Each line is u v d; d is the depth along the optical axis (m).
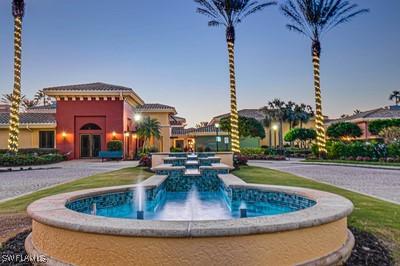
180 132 46.41
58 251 3.52
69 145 29.84
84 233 3.28
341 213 3.83
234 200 8.27
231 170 15.76
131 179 12.68
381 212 6.70
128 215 7.35
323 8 25.61
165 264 3.06
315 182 11.98
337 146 27.20
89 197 6.44
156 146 37.38
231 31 23.00
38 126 29.81
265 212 7.36
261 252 3.16
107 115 29.98
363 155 25.47
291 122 54.81
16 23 22.06
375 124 33.16
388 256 4.15
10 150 22.05
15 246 4.61
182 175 12.27
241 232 3.07
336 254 3.68
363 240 4.77
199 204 9.06
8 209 7.32
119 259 3.14
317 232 3.52
